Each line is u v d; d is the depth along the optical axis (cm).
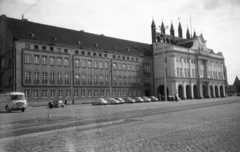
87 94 6875
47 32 6512
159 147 840
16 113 3284
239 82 16800
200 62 9356
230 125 1266
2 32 6122
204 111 2228
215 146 823
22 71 5662
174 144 877
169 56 8362
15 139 1136
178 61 8469
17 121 1988
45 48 6147
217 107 2708
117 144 916
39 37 6125
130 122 1591
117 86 7638
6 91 5928
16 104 3644
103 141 988
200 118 1645
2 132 1382
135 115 2147
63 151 849
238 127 1193
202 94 9181
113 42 8194
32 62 5844
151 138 1001
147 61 8694
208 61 9744
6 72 5941
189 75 8831
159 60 8694
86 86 6862
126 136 1073
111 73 7525
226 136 983
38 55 5966
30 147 941
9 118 2373
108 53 7531
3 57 6159
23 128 1531
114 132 1202
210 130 1138
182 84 8450
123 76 7862
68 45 6575
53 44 6262
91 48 7100
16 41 5653
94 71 7100
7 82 5888
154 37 9419
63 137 1133
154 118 1781
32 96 5791
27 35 5938
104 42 7838
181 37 10869
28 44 5850
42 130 1405
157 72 8750
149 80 8706
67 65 6506
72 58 6644
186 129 1189
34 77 5859
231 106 2797
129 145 890
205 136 1000
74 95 6600
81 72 6794
